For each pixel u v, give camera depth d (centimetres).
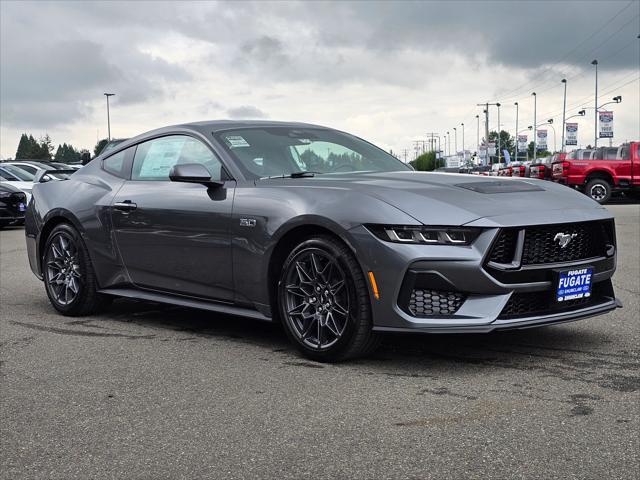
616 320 470
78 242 510
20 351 412
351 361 378
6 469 247
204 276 433
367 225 353
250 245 402
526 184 403
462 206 354
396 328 349
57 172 690
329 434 272
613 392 316
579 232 374
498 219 348
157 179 475
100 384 344
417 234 345
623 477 229
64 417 298
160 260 459
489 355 385
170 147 475
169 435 275
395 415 291
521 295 357
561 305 366
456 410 296
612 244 396
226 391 329
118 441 270
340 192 374
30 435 279
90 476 239
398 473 235
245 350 407
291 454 253
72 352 409
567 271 361
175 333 455
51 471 244
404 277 346
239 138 450
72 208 515
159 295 472
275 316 404
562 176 2127
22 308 553
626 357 376
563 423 278
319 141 473
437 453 251
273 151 445
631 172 2066
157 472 241
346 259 361
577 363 366
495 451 252
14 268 803
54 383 347
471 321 344
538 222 354
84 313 517
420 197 360
